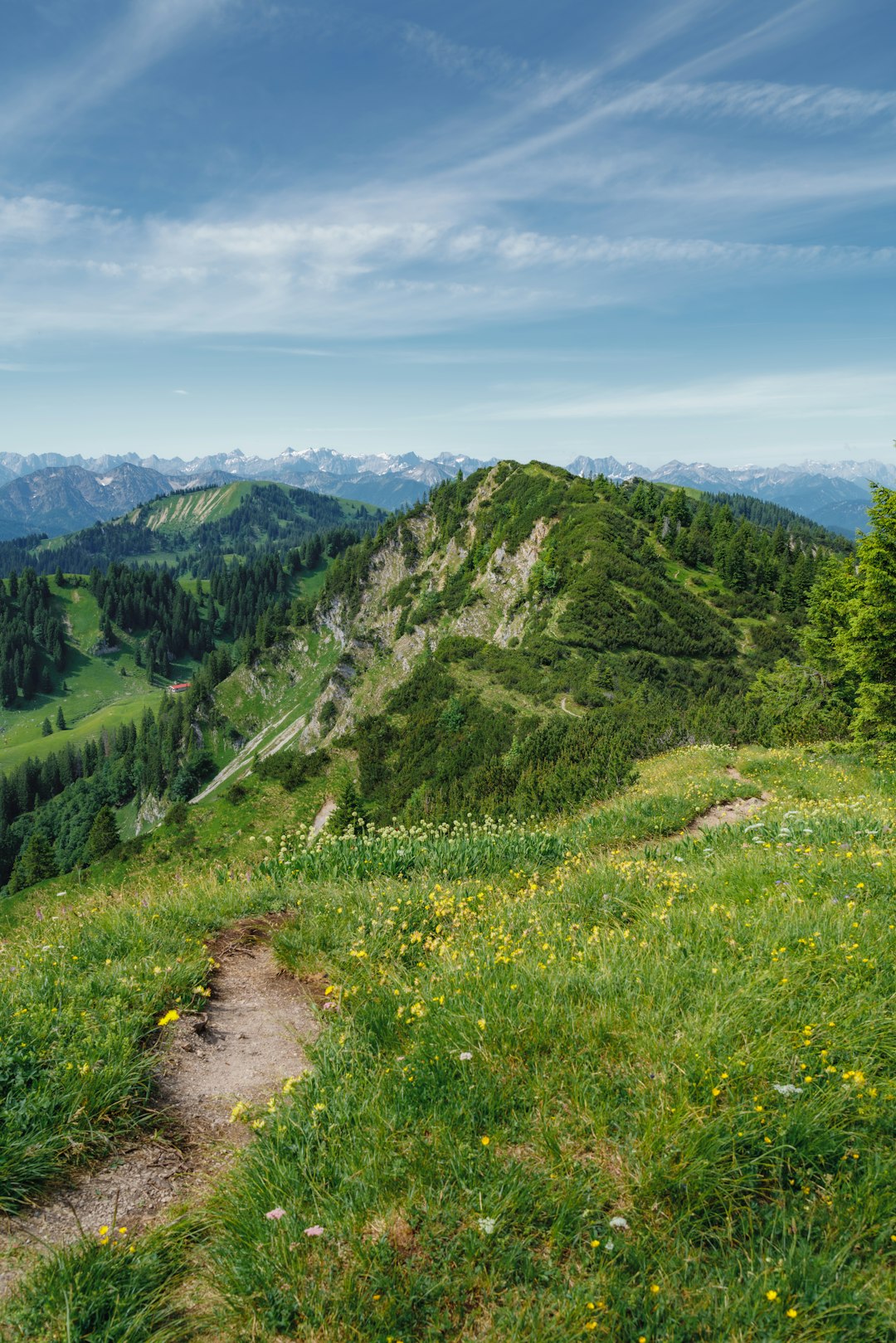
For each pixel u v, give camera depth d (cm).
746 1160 373
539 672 10406
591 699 9362
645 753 3572
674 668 10488
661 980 522
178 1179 409
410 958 696
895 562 2434
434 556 18900
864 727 2466
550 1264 326
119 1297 319
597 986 523
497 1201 354
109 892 965
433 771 8381
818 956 530
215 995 640
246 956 727
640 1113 400
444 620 15750
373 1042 520
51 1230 365
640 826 1428
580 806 2103
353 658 17300
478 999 527
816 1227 337
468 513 18812
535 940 656
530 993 525
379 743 9938
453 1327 303
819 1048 437
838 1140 374
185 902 831
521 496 17700
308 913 802
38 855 10106
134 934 691
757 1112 386
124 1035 500
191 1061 525
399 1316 306
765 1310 293
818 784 1898
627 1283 310
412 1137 404
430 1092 438
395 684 15700
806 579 12575
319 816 8925
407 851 1023
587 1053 456
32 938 718
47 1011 504
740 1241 338
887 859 779
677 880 812
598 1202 352
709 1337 290
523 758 6662
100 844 11056
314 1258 334
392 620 17850
